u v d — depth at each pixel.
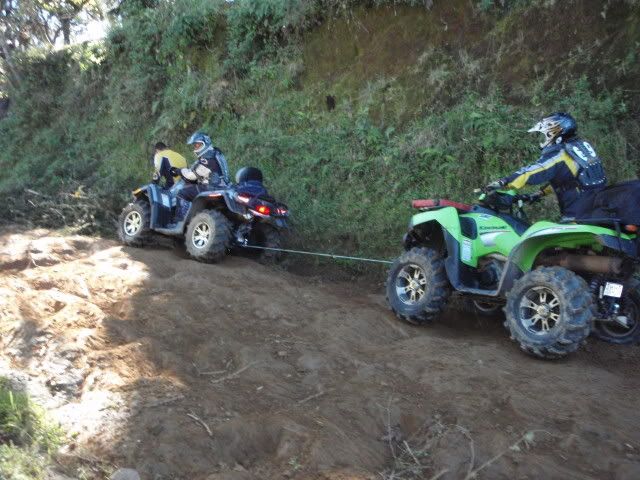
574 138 5.29
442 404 4.05
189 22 11.26
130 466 3.19
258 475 3.25
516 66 8.26
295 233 8.21
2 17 16.03
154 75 11.80
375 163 8.49
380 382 4.34
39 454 3.22
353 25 9.91
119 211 9.70
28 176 12.30
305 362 4.59
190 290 5.96
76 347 4.34
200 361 4.52
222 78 10.80
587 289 4.66
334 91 9.66
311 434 3.52
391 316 5.81
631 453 3.56
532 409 3.98
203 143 7.94
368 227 7.94
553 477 3.27
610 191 4.72
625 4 7.73
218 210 7.71
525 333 4.82
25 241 8.00
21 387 3.86
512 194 5.72
